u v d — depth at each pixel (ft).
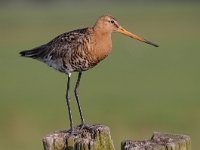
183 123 69.26
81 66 37.63
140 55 130.11
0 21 195.93
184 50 135.13
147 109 77.61
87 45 36.94
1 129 67.31
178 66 114.62
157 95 87.71
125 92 90.38
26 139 62.75
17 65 120.26
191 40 149.69
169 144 25.53
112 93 89.25
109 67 115.24
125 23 181.78
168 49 137.08
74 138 28.73
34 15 220.64
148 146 25.49
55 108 78.18
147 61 122.31
